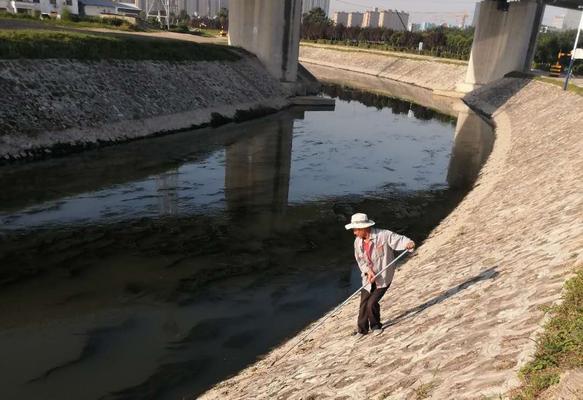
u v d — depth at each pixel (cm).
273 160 2669
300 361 891
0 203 1788
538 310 620
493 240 1238
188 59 3888
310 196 2105
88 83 2841
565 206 1204
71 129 2508
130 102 2994
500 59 5866
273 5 4759
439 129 3869
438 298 898
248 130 3425
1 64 2447
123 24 6391
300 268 1436
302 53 11044
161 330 1099
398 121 4181
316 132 3516
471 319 710
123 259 1436
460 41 8881
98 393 895
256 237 1648
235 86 4144
